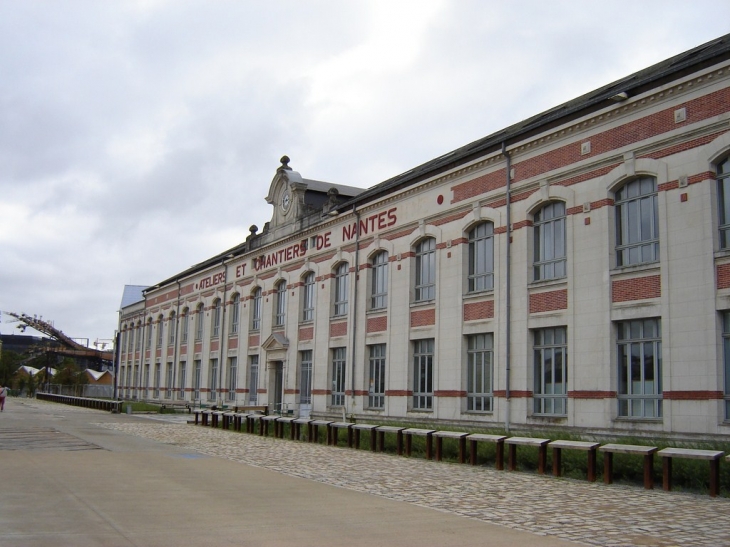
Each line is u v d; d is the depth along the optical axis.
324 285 34.81
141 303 65.06
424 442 19.88
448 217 27.00
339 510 10.62
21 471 13.79
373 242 31.25
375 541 8.52
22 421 31.28
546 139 23.02
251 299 42.97
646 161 19.92
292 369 36.97
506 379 23.50
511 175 24.33
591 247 21.25
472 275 25.94
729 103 17.98
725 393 17.69
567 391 21.61
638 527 9.71
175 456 17.92
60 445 19.81
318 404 34.22
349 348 32.16
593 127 21.56
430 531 9.20
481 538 8.82
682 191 18.91
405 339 28.64
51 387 86.94
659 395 19.19
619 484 14.13
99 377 98.50
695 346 18.17
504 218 24.39
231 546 8.04
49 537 8.16
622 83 22.59
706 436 17.66
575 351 21.34
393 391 28.98
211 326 48.72
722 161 18.41
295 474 15.02
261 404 40.12
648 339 19.64
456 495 12.40
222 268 47.47
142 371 62.59
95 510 9.95
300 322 36.88
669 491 13.14
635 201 20.52
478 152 25.67
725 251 17.84
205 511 10.21
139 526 8.98
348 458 18.67
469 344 25.84
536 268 23.41
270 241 40.66
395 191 29.91
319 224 35.22
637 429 19.33
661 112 19.66
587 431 20.61
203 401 48.09
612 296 20.52
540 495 12.52
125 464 15.68
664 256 19.14
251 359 42.66
